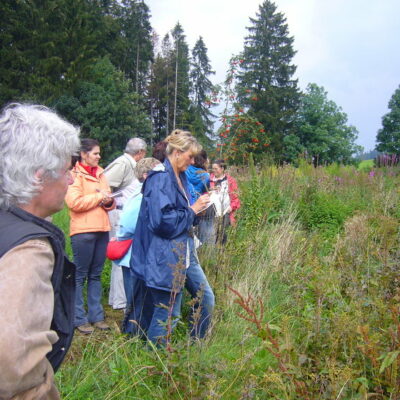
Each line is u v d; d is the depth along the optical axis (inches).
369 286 125.9
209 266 156.9
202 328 128.4
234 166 301.3
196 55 2137.1
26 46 1178.6
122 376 100.0
